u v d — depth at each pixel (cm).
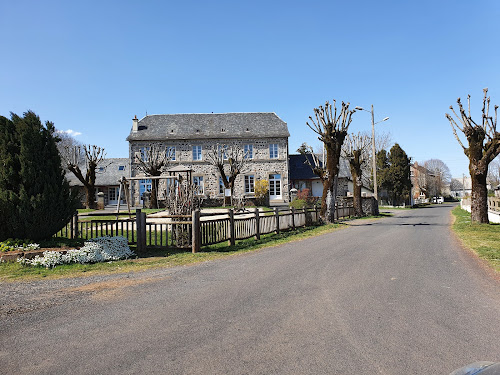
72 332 469
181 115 4275
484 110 1841
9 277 797
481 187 1898
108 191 4466
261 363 376
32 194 1012
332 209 2203
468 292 637
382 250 1110
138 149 4016
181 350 409
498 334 446
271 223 1598
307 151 4953
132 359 389
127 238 1141
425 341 427
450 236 1470
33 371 367
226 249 1192
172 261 985
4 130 1013
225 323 492
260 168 4059
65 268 887
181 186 1245
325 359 383
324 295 621
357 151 2906
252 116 4312
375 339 433
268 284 703
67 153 3719
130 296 638
